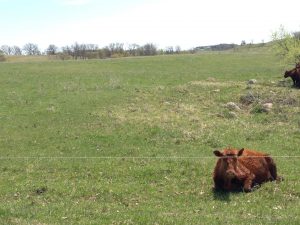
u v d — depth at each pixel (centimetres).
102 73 5241
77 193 1555
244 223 1231
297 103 3102
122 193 1551
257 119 2791
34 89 3947
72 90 3809
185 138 2355
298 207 1381
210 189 1579
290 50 4694
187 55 8106
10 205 1407
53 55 10838
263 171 1612
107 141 2327
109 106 3120
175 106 3138
